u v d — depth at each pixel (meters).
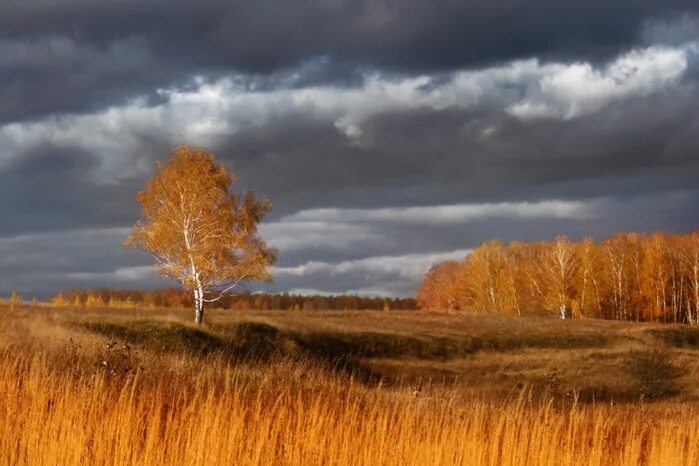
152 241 39.16
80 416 9.03
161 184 39.84
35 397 9.45
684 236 87.75
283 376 11.46
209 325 38.28
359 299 145.00
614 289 85.06
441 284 118.19
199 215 39.38
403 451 9.52
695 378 38.22
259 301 128.88
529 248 96.81
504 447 9.83
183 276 39.09
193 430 9.14
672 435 11.30
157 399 9.66
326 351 40.19
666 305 84.81
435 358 43.72
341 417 9.67
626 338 53.16
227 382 10.27
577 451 10.30
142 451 8.98
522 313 89.06
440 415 10.28
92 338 20.17
